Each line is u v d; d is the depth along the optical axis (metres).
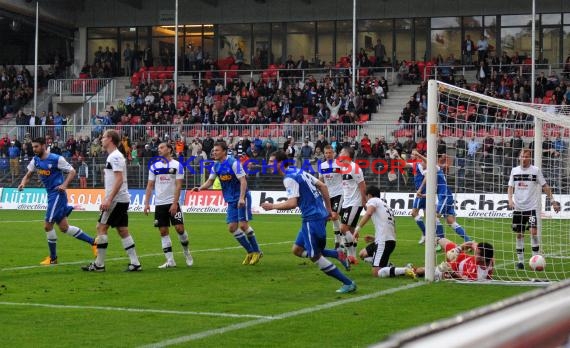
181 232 15.80
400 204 35.25
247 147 39.22
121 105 49.28
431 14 53.25
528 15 51.44
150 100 50.09
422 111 44.28
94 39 59.66
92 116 51.69
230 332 8.80
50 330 8.95
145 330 8.95
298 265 16.16
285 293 12.02
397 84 49.16
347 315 9.96
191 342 8.21
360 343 8.20
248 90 50.00
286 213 37.34
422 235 22.84
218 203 37.69
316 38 56.06
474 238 22.25
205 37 58.03
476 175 28.78
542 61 50.31
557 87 44.34
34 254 18.58
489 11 52.03
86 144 42.41
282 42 56.62
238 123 45.81
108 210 14.87
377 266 13.99
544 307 1.74
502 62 48.88
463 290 12.32
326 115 45.66
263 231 26.45
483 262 13.59
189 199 38.25
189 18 57.88
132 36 59.34
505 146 28.27
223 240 22.72
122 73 57.28
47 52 60.84
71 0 58.22
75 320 9.64
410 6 53.66
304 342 8.23
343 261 14.75
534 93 44.28
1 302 11.16
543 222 23.55
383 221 13.96
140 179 39.62
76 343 8.17
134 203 38.34
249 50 57.25
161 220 15.69
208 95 49.62
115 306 10.77
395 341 1.54
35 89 49.88
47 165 16.03
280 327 9.12
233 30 57.53
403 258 17.80
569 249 19.06
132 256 15.10
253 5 56.81
